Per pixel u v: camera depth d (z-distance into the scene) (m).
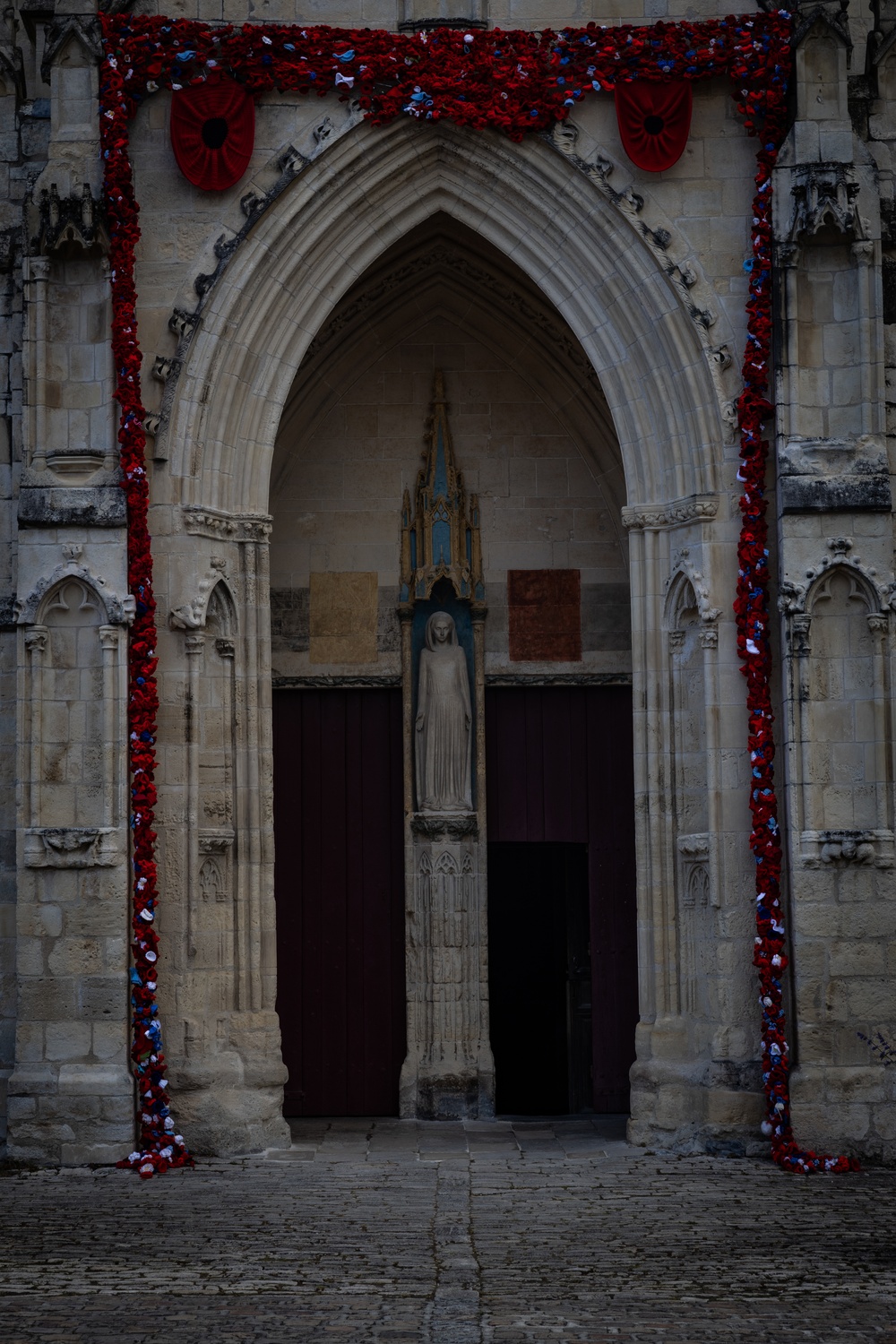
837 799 20.27
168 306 21.11
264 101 21.28
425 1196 17.83
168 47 21.00
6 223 21.53
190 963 20.59
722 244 21.28
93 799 20.36
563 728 24.56
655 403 21.59
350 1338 12.16
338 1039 24.11
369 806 24.39
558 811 24.42
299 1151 20.77
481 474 24.55
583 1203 17.45
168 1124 19.94
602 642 24.42
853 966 19.97
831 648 20.42
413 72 21.11
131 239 20.75
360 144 21.25
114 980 20.09
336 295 21.77
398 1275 14.16
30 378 20.59
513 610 24.44
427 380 24.64
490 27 21.55
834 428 20.62
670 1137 20.62
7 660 21.12
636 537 21.75
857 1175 19.11
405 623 24.34
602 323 21.77
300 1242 15.50
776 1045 19.86
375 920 24.27
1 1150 20.27
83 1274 14.19
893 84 21.53
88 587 20.44
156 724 20.66
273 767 24.42
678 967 21.14
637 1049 21.22
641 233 21.22
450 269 24.05
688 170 21.34
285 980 24.20
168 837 20.70
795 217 20.55
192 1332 12.34
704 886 20.86
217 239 21.14
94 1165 19.72
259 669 21.45
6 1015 20.72
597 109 21.44
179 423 21.05
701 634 20.91
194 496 21.08
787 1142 19.58
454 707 23.92
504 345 24.55
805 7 20.75
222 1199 17.73
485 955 23.78
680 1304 13.20
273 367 21.64
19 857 20.27
